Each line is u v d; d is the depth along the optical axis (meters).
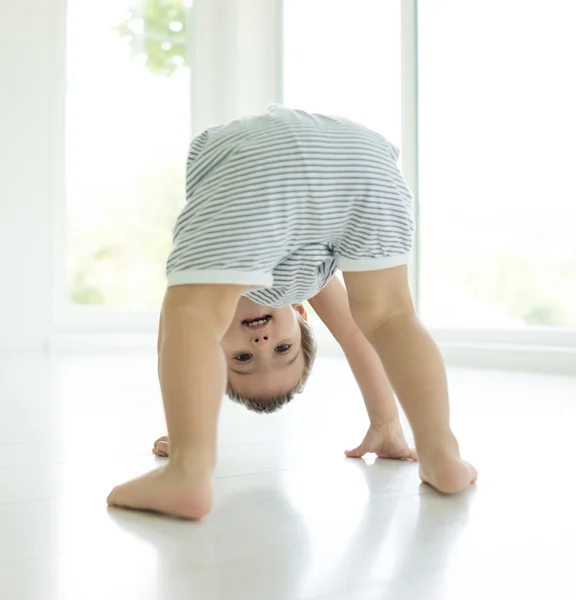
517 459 1.12
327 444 1.26
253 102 3.74
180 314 0.90
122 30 3.71
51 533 0.77
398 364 0.98
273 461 1.13
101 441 1.29
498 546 0.73
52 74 3.49
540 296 2.86
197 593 0.61
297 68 3.68
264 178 0.92
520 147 2.89
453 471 0.92
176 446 0.86
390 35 3.24
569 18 2.77
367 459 1.15
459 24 3.02
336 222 0.97
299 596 0.60
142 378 2.32
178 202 3.81
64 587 0.62
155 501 0.84
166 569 0.67
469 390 1.98
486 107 2.96
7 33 3.41
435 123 3.08
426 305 3.11
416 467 1.09
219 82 3.82
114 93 3.69
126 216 3.72
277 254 0.95
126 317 3.64
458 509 0.86
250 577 0.64
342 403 1.75
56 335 3.46
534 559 0.69
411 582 0.63
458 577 0.64
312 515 0.84
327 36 3.52
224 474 1.04
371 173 0.97
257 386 1.18
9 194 3.39
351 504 0.88
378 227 0.98
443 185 3.06
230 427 1.43
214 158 0.97
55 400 1.80
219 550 0.72
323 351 3.32
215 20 3.82
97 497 0.91
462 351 2.75
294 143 0.94
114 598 0.60
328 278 1.10
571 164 2.78
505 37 2.92
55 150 3.51
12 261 3.39
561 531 0.77
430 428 0.96
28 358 3.06
